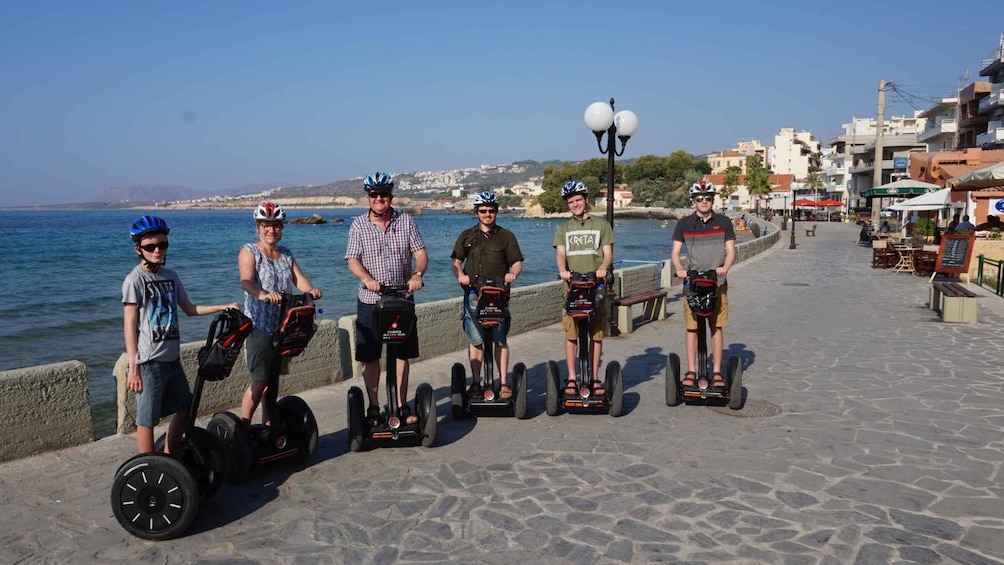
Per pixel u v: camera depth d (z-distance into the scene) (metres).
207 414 6.76
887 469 5.07
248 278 5.03
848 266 22.78
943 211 39.41
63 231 94.31
